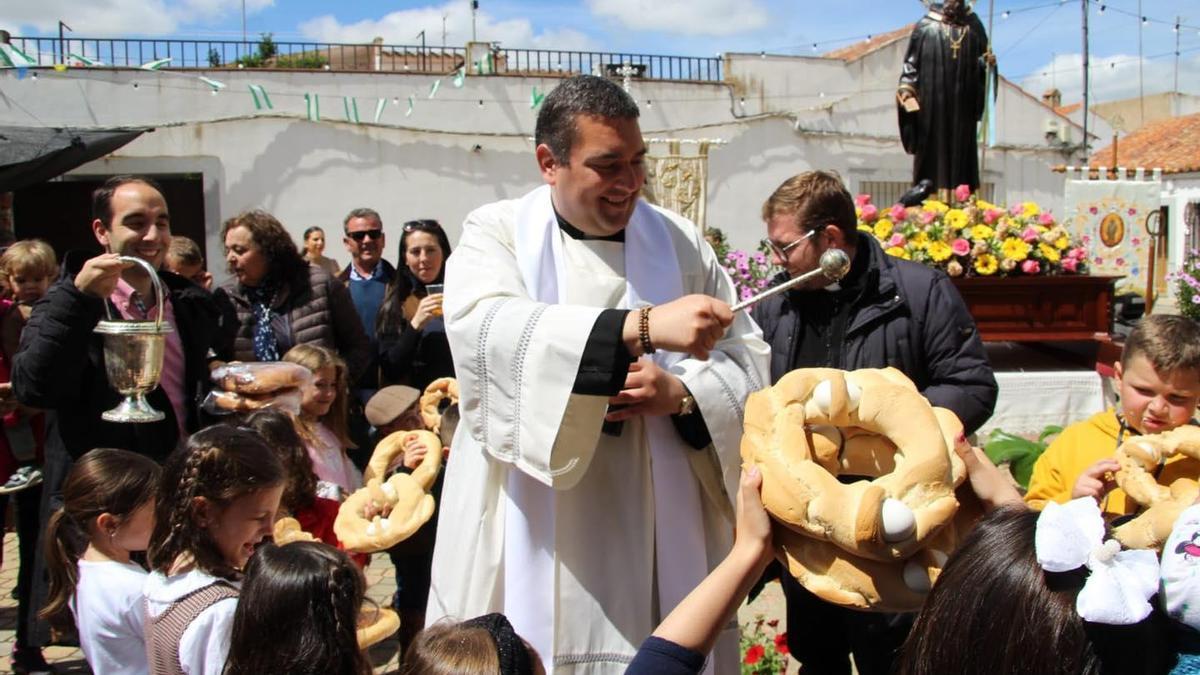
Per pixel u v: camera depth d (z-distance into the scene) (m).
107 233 3.64
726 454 2.24
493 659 1.85
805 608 3.14
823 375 1.79
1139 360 2.57
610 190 2.19
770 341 3.24
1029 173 19.78
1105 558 1.15
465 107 15.61
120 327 3.07
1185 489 2.22
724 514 2.37
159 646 2.37
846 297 3.12
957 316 3.06
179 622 2.35
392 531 3.29
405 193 15.41
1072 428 2.88
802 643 3.18
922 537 1.59
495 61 16.23
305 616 2.02
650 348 2.02
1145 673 1.14
